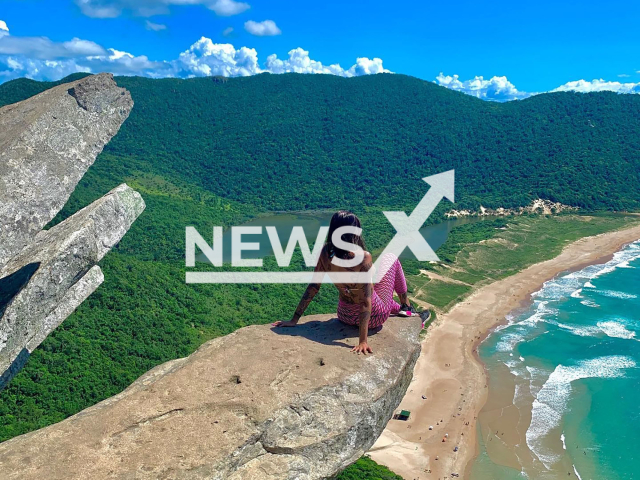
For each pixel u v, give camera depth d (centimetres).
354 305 640
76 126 699
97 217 667
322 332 651
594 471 2766
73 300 663
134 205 723
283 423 477
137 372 3183
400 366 596
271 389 503
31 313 602
